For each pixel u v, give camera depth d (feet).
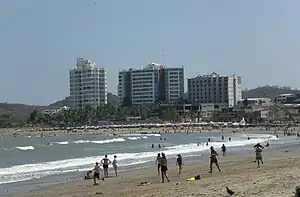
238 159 186.50
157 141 466.70
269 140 409.69
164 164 115.14
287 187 70.28
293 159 160.86
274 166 135.85
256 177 89.35
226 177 102.37
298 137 461.78
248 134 568.82
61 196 103.86
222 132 644.27
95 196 96.27
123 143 446.19
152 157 229.04
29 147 427.74
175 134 644.27
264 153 221.66
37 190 120.47
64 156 283.18
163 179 114.93
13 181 145.28
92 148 374.22
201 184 90.17
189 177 122.11
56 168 186.39
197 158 212.43
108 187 115.44
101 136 650.43
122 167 178.91
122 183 122.62
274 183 75.66
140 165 185.78
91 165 195.72
